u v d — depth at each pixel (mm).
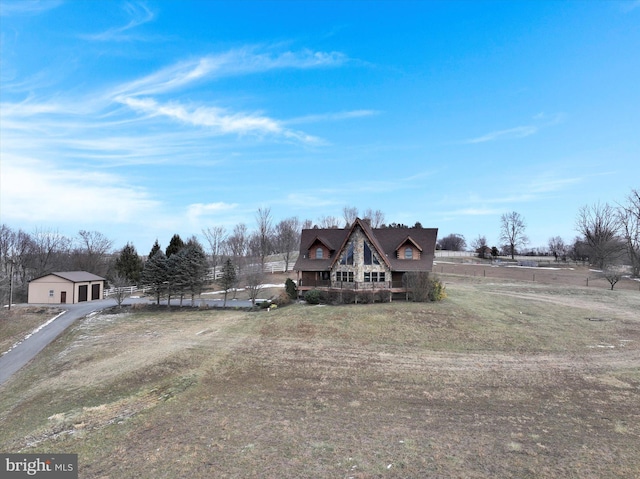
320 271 45500
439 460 14375
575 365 24531
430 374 23750
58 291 56250
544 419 17828
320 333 32406
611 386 21328
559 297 44969
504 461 14242
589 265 82562
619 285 56281
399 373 24094
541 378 22688
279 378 24062
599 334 30484
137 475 13750
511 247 102188
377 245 42562
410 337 30562
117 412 19938
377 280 42625
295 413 19109
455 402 20000
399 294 43531
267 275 71188
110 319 44656
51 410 21266
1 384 27500
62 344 35906
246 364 26641
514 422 17609
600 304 40844
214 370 25766
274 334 32938
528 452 14852
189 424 17969
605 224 83562
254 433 16906
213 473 13719
